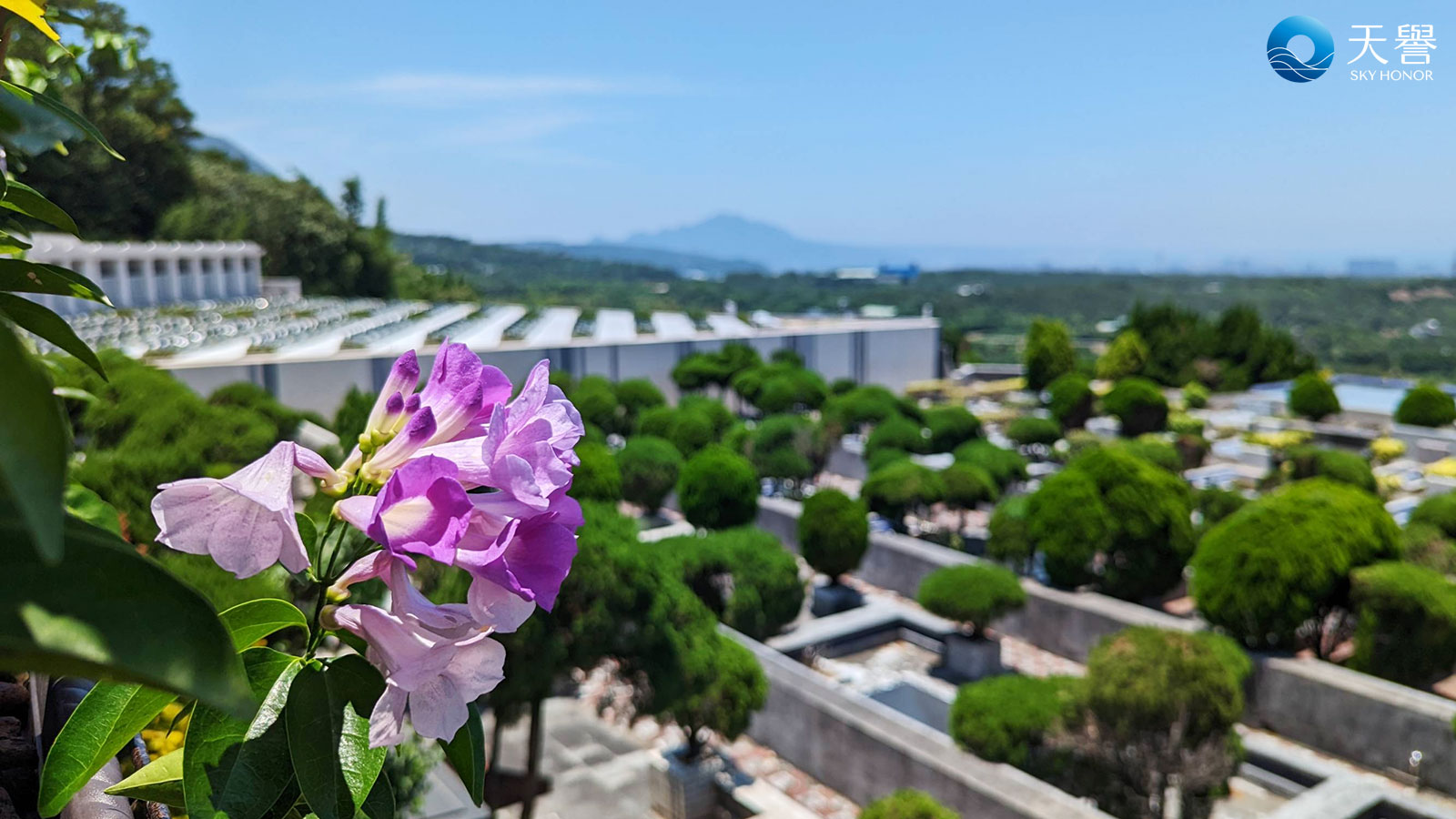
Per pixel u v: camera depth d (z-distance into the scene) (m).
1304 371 43.19
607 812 11.14
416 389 0.99
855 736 12.45
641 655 9.56
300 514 0.96
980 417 37.38
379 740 0.80
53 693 1.72
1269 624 14.33
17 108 0.76
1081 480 17.55
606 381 32.03
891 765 11.98
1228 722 10.07
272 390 27.94
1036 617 17.67
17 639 0.46
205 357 28.28
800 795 12.63
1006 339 114.25
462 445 0.94
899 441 26.38
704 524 19.27
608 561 8.94
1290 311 106.81
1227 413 37.31
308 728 0.84
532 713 9.03
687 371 38.06
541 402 0.97
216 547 0.80
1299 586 14.14
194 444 7.85
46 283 0.90
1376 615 14.12
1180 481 17.80
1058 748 11.28
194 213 56.34
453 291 91.81
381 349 31.83
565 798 11.20
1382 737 13.27
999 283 178.62
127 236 51.97
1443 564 16.12
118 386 8.59
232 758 0.85
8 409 0.40
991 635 16.97
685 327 45.69
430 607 0.89
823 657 16.97
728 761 13.04
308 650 0.90
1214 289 119.31
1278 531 14.51
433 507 0.79
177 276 45.75
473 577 0.86
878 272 182.12
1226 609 14.62
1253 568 14.36
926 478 21.30
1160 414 32.28
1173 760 10.05
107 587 0.50
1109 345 45.50
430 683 0.85
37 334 0.89
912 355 47.81
